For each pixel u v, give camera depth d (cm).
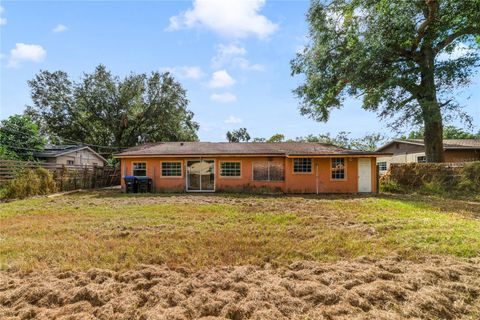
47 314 289
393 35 1566
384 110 1773
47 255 452
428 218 712
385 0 1480
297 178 1539
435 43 1634
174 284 350
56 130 2827
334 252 471
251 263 423
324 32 1741
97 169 2005
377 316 282
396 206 934
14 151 1858
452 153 2075
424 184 1481
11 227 659
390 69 1625
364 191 1527
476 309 299
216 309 298
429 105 1495
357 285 345
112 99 2914
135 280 361
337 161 1539
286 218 744
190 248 486
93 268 393
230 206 968
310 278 367
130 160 1623
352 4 1619
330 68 1777
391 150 2594
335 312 291
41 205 1024
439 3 1458
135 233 593
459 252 453
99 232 606
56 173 1567
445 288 334
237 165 1585
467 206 944
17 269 401
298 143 1861
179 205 1002
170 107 2970
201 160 1614
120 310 296
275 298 314
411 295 318
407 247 481
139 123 2978
